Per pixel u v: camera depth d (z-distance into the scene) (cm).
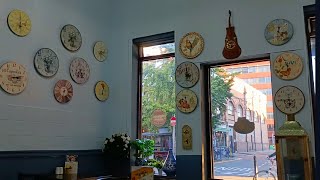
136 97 521
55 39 427
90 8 495
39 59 399
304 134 334
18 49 375
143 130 512
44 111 399
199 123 443
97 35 504
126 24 533
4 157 347
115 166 480
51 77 414
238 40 432
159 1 509
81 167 445
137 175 198
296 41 392
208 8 462
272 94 399
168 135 484
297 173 340
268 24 413
